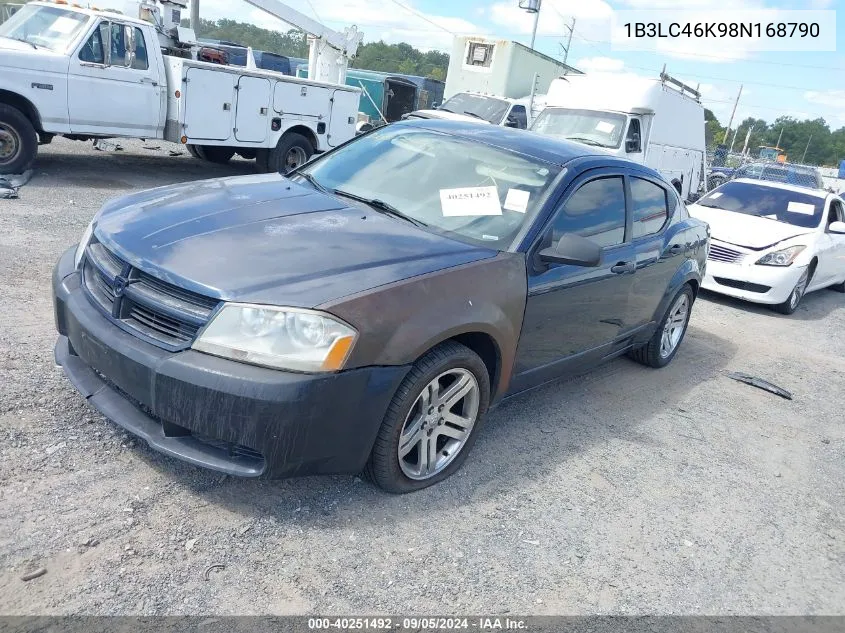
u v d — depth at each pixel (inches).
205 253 117.7
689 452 174.9
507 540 124.5
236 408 104.7
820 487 170.1
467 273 129.6
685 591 120.6
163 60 417.4
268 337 106.7
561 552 124.3
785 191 400.8
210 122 433.7
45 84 366.9
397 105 919.0
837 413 225.1
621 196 180.7
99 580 98.3
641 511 143.1
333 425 110.5
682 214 222.5
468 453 141.9
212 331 107.4
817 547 142.8
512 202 151.4
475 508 132.1
